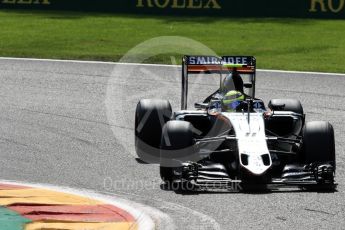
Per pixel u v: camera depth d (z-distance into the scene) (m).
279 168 37.38
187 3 117.12
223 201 32.59
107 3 119.56
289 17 115.06
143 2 118.44
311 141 35.53
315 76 73.06
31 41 94.75
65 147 43.75
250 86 40.91
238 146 34.66
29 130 48.22
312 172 34.84
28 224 28.36
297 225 29.14
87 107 56.59
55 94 61.91
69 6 119.88
